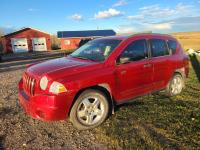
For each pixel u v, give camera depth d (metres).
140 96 5.59
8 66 16.72
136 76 5.32
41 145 4.09
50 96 4.16
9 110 5.77
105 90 4.91
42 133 4.55
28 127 4.80
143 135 4.32
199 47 29.08
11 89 7.99
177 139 4.17
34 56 28.59
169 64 6.17
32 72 4.69
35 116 4.41
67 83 4.24
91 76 4.52
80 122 4.53
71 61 5.10
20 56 30.20
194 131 4.48
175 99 6.37
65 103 4.25
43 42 44.78
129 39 5.40
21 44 42.84
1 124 4.94
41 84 4.31
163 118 5.07
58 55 28.64
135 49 5.41
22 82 5.14
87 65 4.70
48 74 4.33
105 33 54.94
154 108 5.66
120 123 4.84
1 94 7.28
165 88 6.29
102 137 4.30
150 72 5.64
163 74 6.04
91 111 4.64
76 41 50.81
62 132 4.59
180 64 6.55
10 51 41.88
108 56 4.96
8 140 4.26
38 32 44.09
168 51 6.28
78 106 4.46
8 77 10.83
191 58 15.98
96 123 4.70
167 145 3.96
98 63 4.80
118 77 4.96
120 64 5.02
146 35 5.82
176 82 6.63
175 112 5.41
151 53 5.75
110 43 5.39
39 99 4.25
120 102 5.20
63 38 50.03
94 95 4.62
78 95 4.45
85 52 5.57
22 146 4.05
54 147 4.02
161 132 4.44
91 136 4.40
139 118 5.07
